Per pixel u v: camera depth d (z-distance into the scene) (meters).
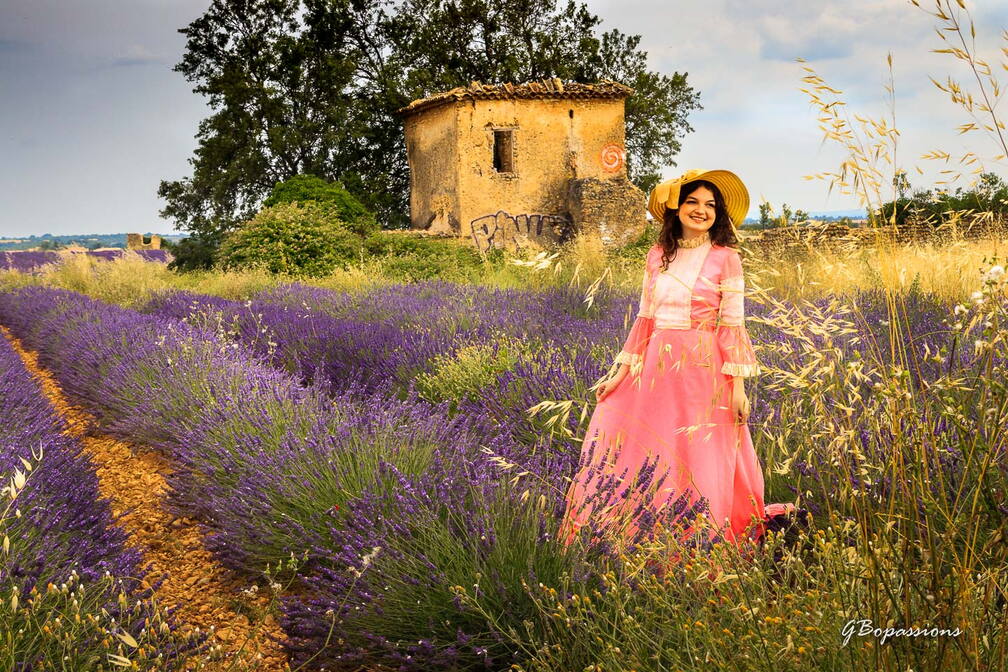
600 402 3.48
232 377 5.66
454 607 2.72
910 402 1.93
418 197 24.97
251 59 27.94
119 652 2.24
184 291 14.98
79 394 7.20
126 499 4.75
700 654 2.10
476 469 3.55
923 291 5.62
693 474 3.13
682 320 3.24
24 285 21.09
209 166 27.20
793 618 2.02
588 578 2.67
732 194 3.32
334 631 2.82
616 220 21.91
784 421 2.82
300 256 18.89
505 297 9.91
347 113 27.69
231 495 3.97
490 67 28.95
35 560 2.74
